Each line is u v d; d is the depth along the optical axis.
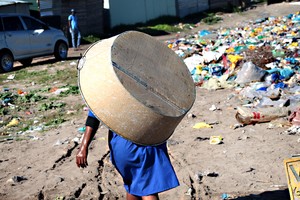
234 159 6.91
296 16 24.89
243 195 5.73
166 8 34.97
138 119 4.14
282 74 11.38
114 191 6.17
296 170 4.97
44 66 18.38
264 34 18.92
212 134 8.16
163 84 4.50
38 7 28.34
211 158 7.03
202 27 31.86
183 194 5.89
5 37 17.59
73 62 18.86
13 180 6.64
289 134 7.79
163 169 4.36
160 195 5.92
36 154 7.80
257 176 6.28
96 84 4.21
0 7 23.61
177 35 28.62
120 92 4.12
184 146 7.64
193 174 6.48
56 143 8.27
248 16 34.78
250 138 7.77
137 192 4.40
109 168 6.98
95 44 4.49
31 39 18.67
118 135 4.25
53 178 6.68
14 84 14.75
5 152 8.00
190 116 9.32
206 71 12.82
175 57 4.77
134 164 4.36
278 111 8.47
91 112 4.33
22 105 11.70
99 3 29.72
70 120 10.04
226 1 38.72
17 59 18.08
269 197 5.63
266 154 7.00
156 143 4.33
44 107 11.16
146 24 33.09
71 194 6.12
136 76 4.34
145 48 4.57
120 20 31.89
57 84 14.22
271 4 39.69
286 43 15.80
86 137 4.46
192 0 36.62
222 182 6.17
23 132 9.38
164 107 4.29
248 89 10.69
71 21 25.50
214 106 9.84
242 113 8.51
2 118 10.55
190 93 4.67
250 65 11.62
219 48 14.96
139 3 33.06
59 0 27.69
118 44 4.39
